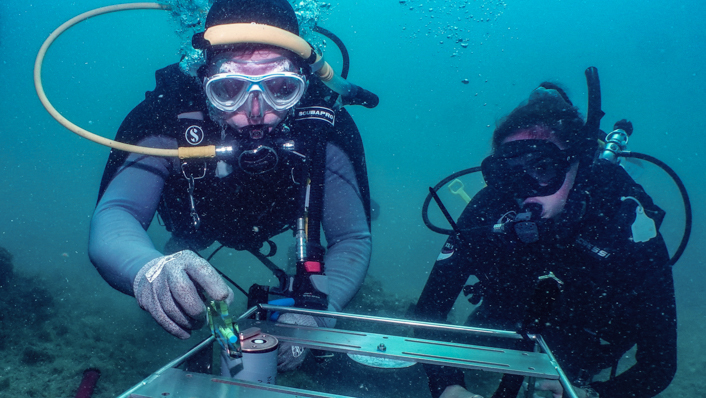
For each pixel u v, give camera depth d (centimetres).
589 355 221
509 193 209
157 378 76
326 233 195
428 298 213
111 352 399
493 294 232
